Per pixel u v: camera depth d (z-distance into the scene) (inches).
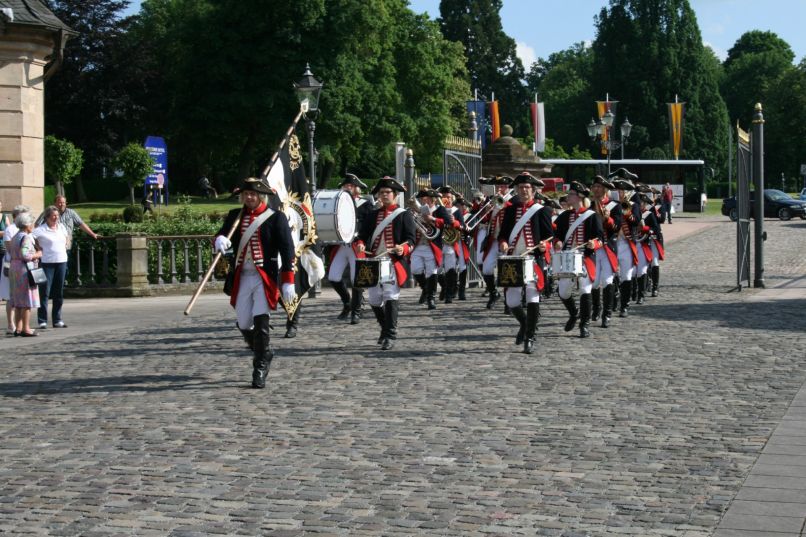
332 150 2438.5
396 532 237.0
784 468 287.1
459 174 904.9
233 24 2385.6
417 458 303.4
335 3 2369.6
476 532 236.2
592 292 614.2
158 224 936.9
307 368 470.0
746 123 4520.2
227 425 350.9
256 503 260.7
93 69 2694.4
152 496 267.9
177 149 2874.0
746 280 942.4
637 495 263.9
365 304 761.6
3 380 452.8
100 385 434.3
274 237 422.3
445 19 4375.0
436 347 533.6
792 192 4249.5
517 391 407.8
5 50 944.9
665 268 1138.0
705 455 302.8
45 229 657.6
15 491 274.1
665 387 413.4
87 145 2716.5
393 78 2613.2
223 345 554.6
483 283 927.0
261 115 2385.6
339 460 302.2
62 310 770.8
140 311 754.2
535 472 287.0
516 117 4419.3
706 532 234.2
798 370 450.3
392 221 529.0
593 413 364.8
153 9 3061.0
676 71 3818.9
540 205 520.1
